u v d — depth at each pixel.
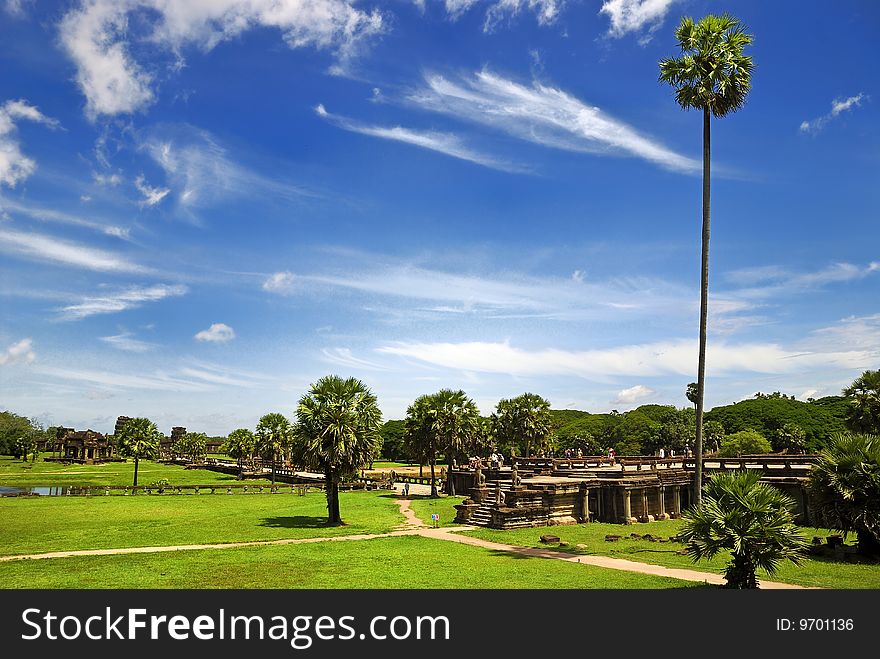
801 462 45.75
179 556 27.09
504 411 82.25
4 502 54.88
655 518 41.84
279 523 40.03
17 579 22.03
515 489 37.88
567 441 130.38
